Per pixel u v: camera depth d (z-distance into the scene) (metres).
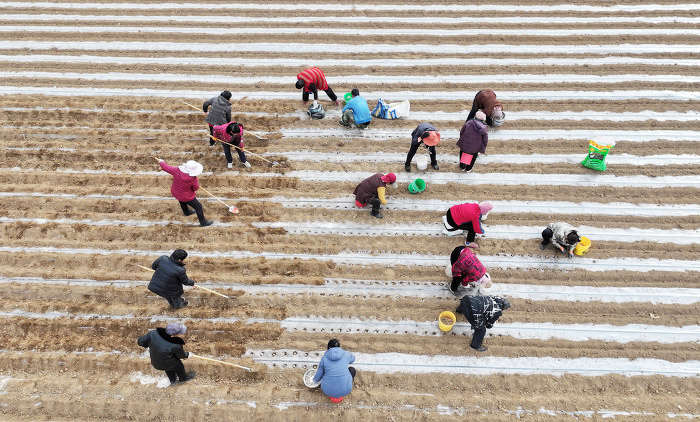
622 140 10.22
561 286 7.86
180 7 13.67
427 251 8.33
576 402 6.57
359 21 13.23
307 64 11.98
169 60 11.98
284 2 13.91
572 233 7.81
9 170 9.53
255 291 7.74
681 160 9.80
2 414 6.42
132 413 6.45
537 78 11.59
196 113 10.56
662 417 6.43
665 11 13.45
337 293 7.75
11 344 7.09
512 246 8.40
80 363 6.90
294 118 10.67
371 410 6.49
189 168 7.63
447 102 11.06
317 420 6.39
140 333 7.25
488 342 7.18
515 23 13.16
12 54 12.02
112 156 9.80
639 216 8.81
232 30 12.88
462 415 6.46
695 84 11.36
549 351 7.07
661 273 7.99
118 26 12.95
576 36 12.66
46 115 10.58
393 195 9.22
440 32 12.86
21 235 8.49
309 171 9.65
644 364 6.96
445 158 9.95
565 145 10.16
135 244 8.33
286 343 7.14
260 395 6.60
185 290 7.69
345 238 8.52
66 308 7.49
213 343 7.14
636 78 11.55
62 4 13.68
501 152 10.04
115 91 11.13
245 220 8.77
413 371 6.87
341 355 5.92
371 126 10.59
